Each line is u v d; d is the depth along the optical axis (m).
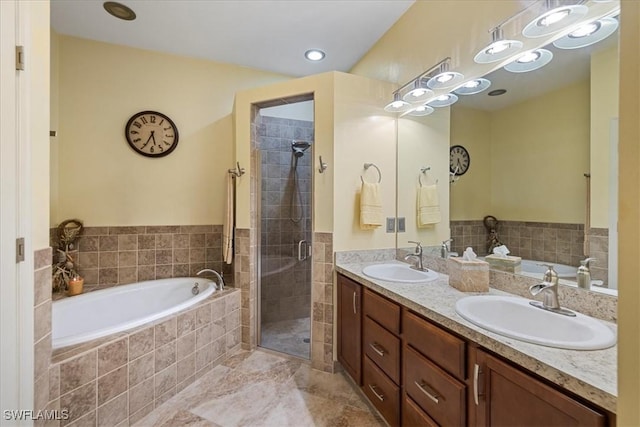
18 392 1.19
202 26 2.45
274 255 2.97
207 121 3.03
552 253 1.39
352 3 2.19
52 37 2.49
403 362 1.48
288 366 2.38
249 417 1.77
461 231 1.94
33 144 1.30
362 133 2.38
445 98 2.01
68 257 2.51
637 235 0.58
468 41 1.76
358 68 3.03
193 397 1.97
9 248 1.16
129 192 2.79
